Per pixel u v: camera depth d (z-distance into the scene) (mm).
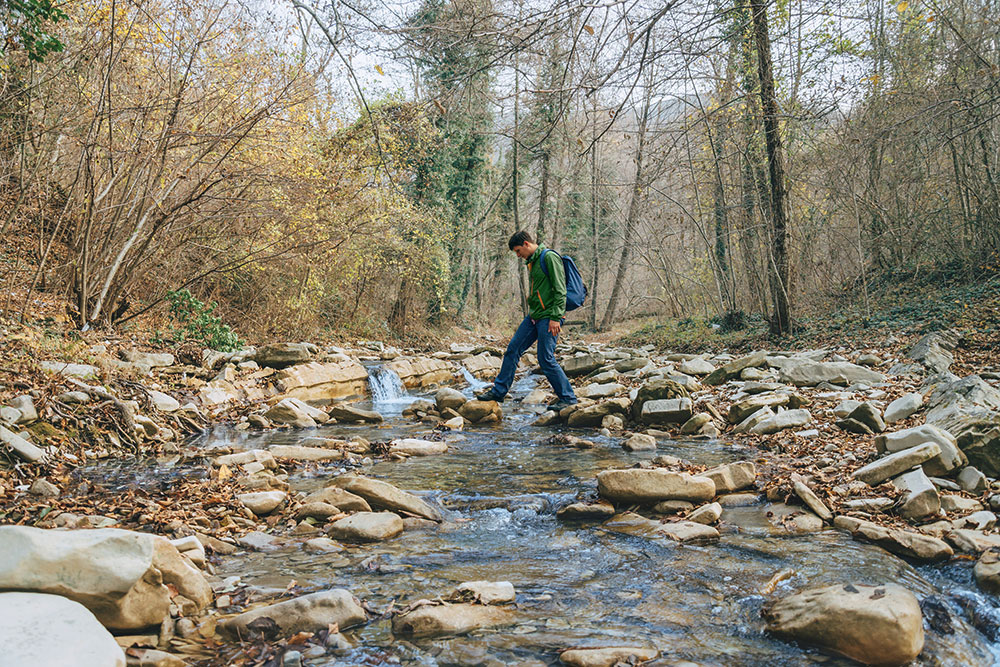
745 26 4551
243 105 9898
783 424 6352
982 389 5570
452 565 3254
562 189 26219
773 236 13766
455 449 6238
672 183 16188
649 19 3990
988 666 2387
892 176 15094
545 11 3967
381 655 2320
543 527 3928
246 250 12359
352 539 3652
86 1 8117
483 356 13930
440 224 18719
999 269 13305
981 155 14039
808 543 3516
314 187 12125
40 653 1794
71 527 3523
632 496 4242
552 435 6758
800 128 12625
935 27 12398
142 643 2328
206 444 6363
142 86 9297
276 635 2443
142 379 7695
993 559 3057
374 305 19109
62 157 10258
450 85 4719
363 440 6309
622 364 10891
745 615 2695
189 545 3162
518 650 2363
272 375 9422
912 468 4309
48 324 8383
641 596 2871
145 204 9719
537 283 7195
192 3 8680
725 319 17141
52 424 5578
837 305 16484
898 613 2369
